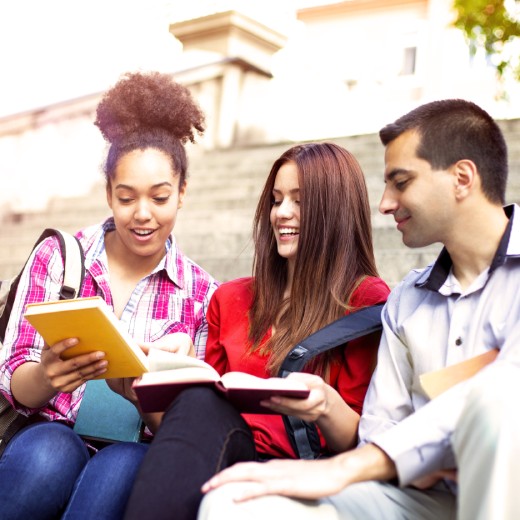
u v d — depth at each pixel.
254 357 2.52
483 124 2.16
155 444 1.84
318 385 2.17
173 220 2.71
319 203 2.52
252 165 8.15
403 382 2.24
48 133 9.20
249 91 9.07
